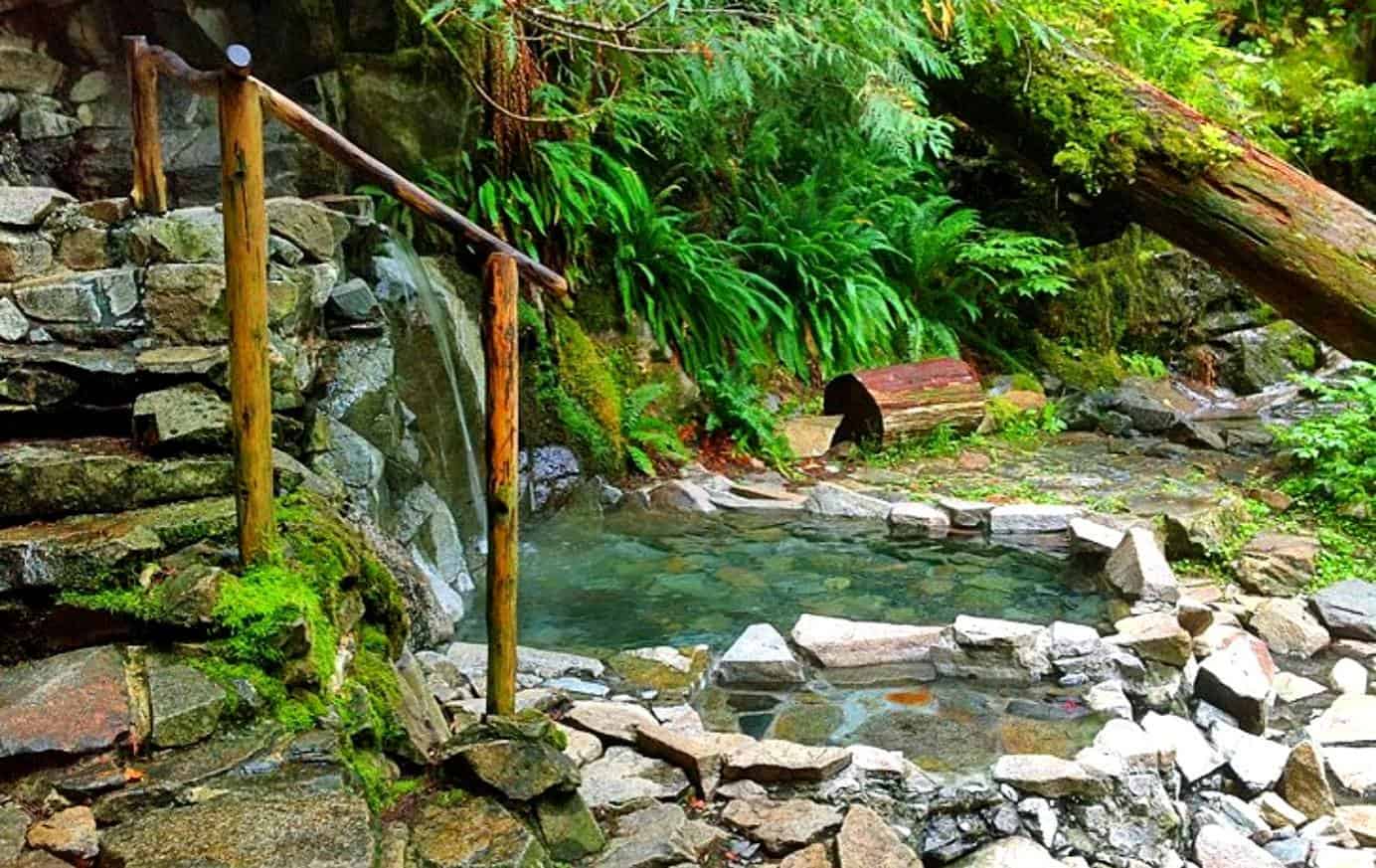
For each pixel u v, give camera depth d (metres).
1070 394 6.95
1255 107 8.05
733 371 6.06
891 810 2.43
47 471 2.25
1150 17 6.81
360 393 3.69
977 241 7.26
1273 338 7.64
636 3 4.61
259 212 1.94
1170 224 5.38
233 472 2.30
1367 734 2.98
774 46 4.70
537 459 5.00
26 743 1.74
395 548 3.28
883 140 5.65
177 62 2.47
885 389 5.92
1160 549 4.21
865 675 3.25
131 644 2.00
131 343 2.78
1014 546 4.55
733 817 2.34
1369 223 4.92
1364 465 4.97
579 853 2.01
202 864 1.56
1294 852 2.46
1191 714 3.10
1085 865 2.34
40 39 4.48
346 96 4.73
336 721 1.93
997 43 5.56
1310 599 3.88
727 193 6.65
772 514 5.00
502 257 2.07
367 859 1.60
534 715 2.13
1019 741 2.82
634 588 4.02
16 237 2.90
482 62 4.96
